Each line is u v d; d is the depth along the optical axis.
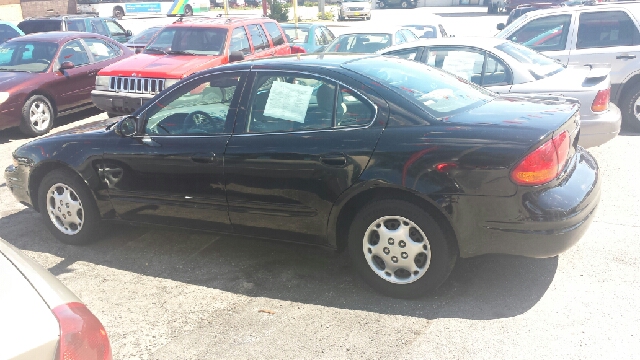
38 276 2.09
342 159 3.81
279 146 4.03
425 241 3.74
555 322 3.55
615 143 7.66
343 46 11.60
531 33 8.54
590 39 8.24
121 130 4.64
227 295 4.14
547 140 3.47
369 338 3.50
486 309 3.75
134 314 3.92
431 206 3.67
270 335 3.59
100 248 5.06
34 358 1.75
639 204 5.44
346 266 4.51
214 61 9.88
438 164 3.58
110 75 9.45
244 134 4.22
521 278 4.12
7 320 1.81
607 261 4.31
